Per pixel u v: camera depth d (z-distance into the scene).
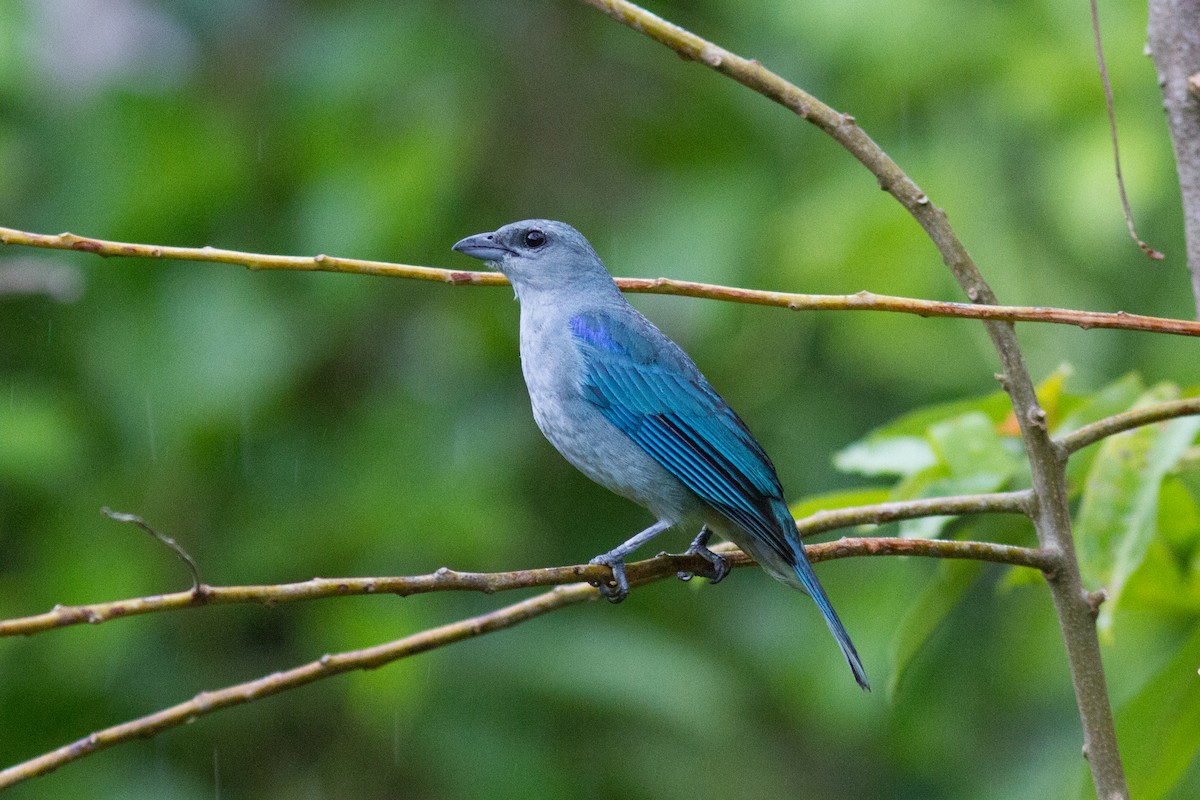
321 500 12.25
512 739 11.89
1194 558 7.70
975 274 6.37
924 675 12.93
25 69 12.56
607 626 12.21
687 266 12.23
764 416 13.03
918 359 12.48
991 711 13.27
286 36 13.22
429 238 12.73
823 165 12.37
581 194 13.17
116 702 11.80
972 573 7.56
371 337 13.10
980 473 7.44
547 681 11.89
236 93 13.16
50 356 12.52
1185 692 6.94
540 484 12.98
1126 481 6.95
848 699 12.38
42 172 12.73
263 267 6.48
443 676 11.99
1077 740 12.52
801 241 12.06
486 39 13.00
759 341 12.69
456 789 11.78
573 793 12.17
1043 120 11.86
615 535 12.91
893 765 13.60
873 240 11.76
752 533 7.76
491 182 13.20
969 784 12.99
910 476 7.58
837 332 12.71
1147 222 11.89
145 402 12.02
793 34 12.15
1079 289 12.09
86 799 11.46
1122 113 11.56
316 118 12.52
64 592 11.72
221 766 12.01
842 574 12.73
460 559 12.04
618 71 13.30
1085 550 6.91
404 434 12.42
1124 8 11.71
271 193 12.70
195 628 12.14
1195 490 10.89
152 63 13.88
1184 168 6.75
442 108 12.54
